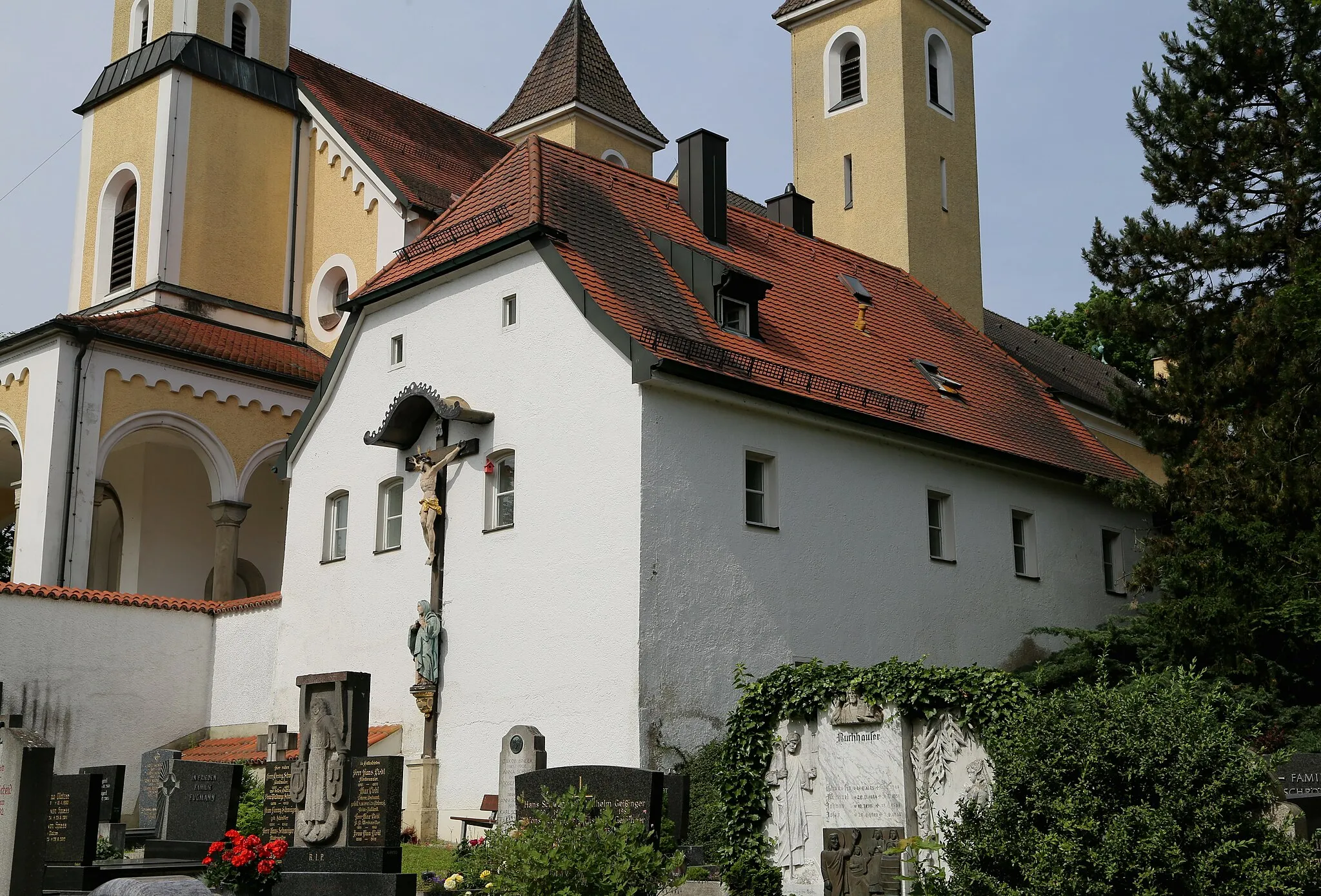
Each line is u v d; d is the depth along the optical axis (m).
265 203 34.50
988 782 14.62
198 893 13.18
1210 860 10.89
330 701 15.11
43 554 26.75
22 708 24.41
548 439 21.80
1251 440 23.36
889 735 15.50
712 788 18.75
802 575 22.59
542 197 23.55
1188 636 21.41
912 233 35.94
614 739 19.94
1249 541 22.02
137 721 25.98
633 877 12.53
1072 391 34.53
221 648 27.19
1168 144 26.75
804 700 16.31
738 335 23.94
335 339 33.62
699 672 20.62
